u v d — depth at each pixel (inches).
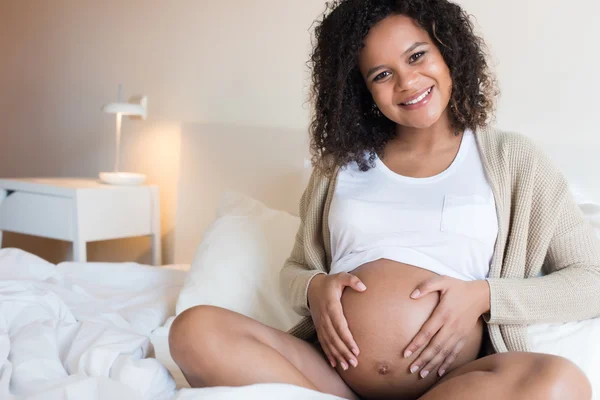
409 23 45.3
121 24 110.3
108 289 73.9
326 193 52.1
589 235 45.5
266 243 64.6
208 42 97.0
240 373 38.1
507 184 45.5
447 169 46.5
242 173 89.5
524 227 45.2
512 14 68.4
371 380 42.4
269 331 42.9
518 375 33.3
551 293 42.3
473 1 70.8
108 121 114.0
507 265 45.0
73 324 50.7
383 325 41.6
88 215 95.1
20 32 129.3
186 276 72.4
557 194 45.7
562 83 65.8
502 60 69.2
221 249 65.2
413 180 46.8
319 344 48.3
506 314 42.3
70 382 39.2
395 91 45.7
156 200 104.1
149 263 109.3
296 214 83.2
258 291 61.3
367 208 46.8
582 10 64.4
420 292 41.3
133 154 109.7
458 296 41.1
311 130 54.3
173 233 105.0
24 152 130.3
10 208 103.4
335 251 49.0
